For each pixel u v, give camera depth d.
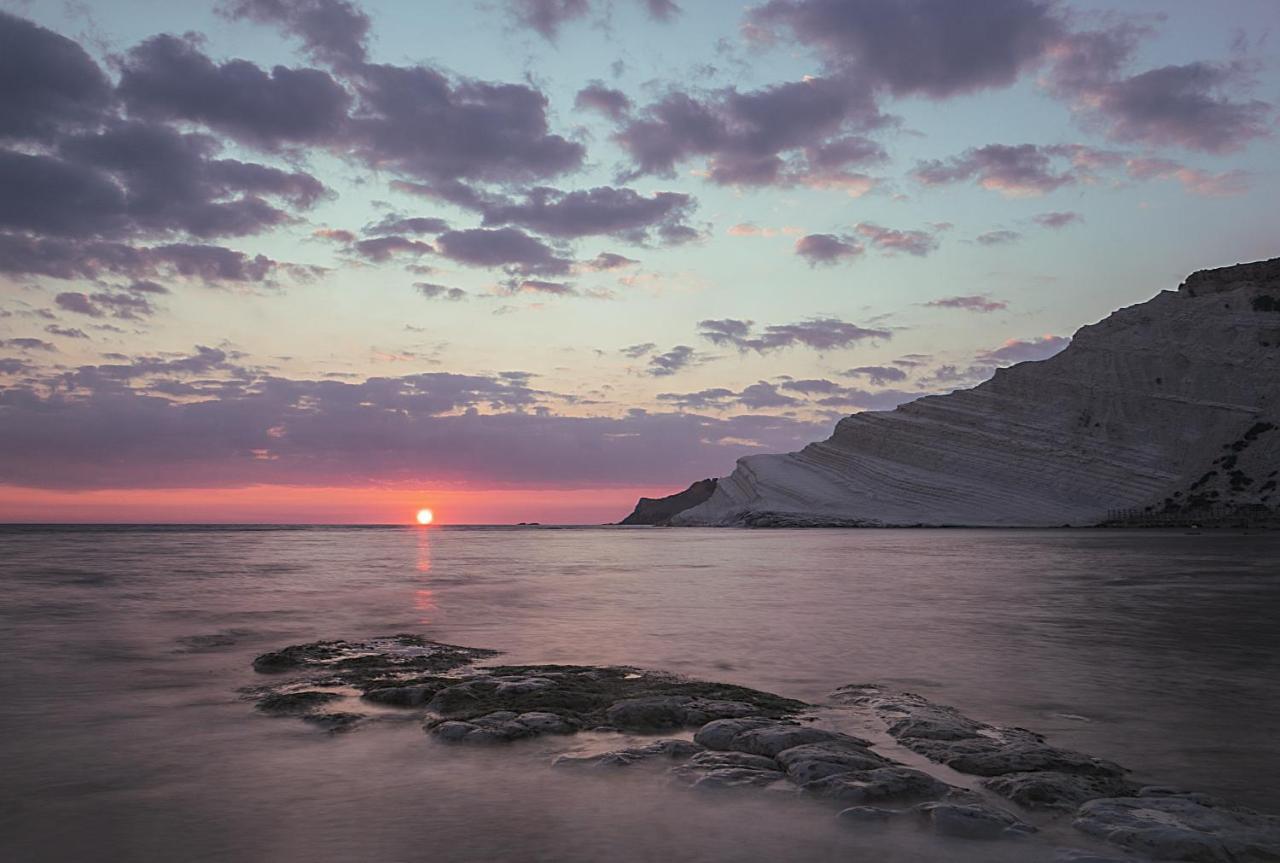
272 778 7.63
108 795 7.16
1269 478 108.62
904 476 131.88
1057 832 6.34
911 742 8.80
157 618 19.97
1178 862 5.76
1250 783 7.67
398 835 6.22
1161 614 20.56
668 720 9.61
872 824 6.43
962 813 6.46
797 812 6.69
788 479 144.38
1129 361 130.88
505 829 6.34
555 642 16.38
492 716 9.53
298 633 17.69
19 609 21.59
